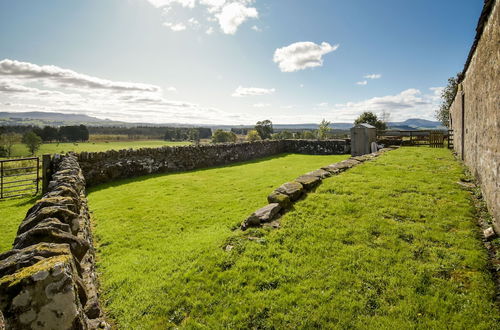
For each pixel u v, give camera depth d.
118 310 3.32
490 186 5.21
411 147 15.84
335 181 7.30
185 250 4.77
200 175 12.39
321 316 2.90
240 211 6.82
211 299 3.28
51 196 4.01
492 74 5.46
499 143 4.68
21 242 2.47
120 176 11.62
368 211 5.29
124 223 6.33
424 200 5.78
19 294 1.71
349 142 19.09
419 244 4.10
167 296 3.45
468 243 4.05
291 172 12.15
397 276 3.42
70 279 1.86
